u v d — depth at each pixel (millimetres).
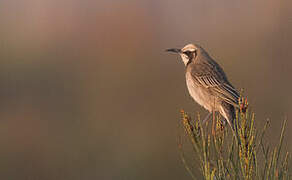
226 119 16219
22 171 26281
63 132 29484
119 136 27938
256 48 36281
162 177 24922
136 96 32312
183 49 18359
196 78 17422
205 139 8758
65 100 33531
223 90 16750
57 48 39906
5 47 38156
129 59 37000
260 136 8766
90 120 30312
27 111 32031
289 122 24453
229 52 37500
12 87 34969
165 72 35375
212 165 8898
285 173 8641
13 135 29375
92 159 26672
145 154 26000
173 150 25625
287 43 34781
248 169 8469
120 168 25766
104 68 37188
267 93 31281
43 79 36594
